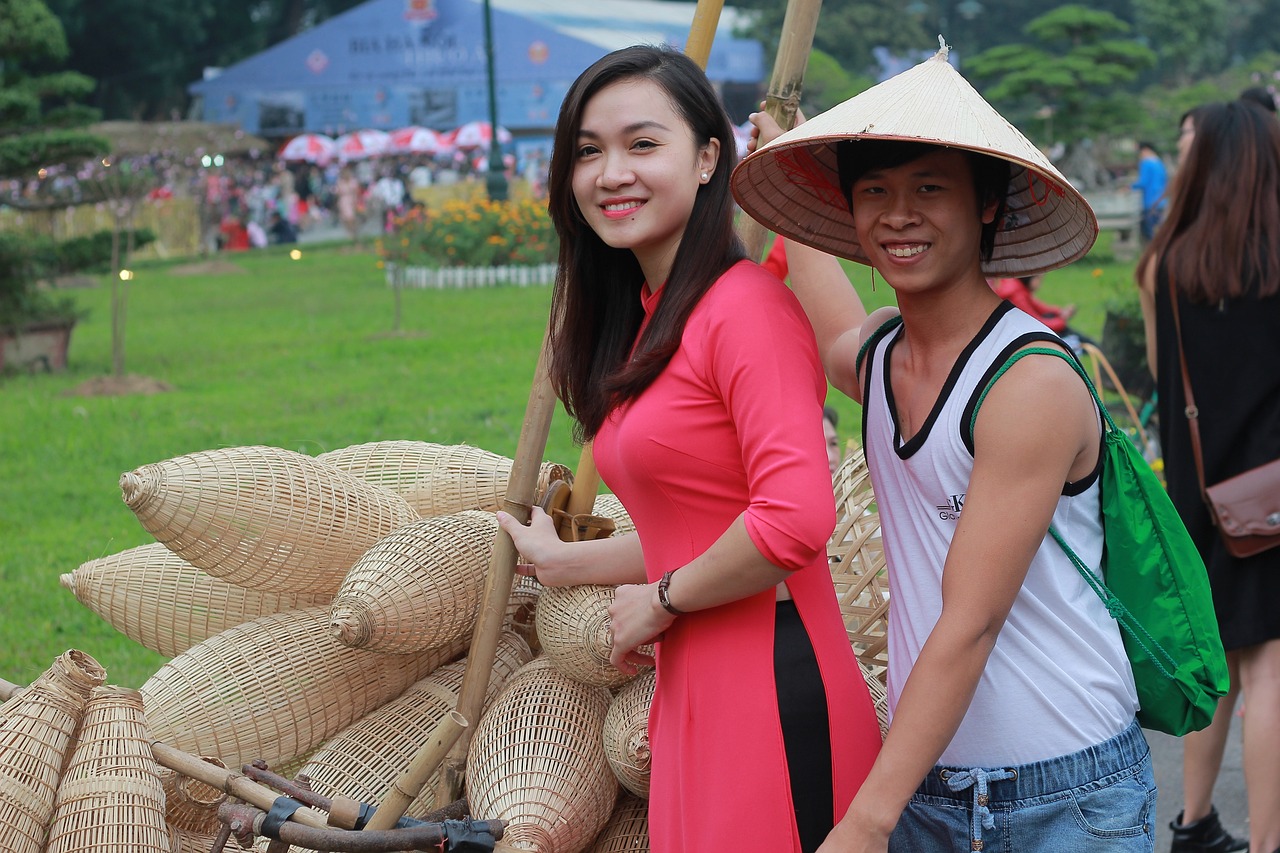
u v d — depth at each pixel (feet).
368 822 8.00
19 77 44.45
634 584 7.98
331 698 9.50
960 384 6.71
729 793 7.00
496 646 8.99
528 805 8.27
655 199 7.22
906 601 7.18
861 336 7.96
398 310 48.88
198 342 48.73
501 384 36.19
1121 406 26.84
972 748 7.03
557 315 7.93
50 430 32.22
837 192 7.96
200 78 161.68
